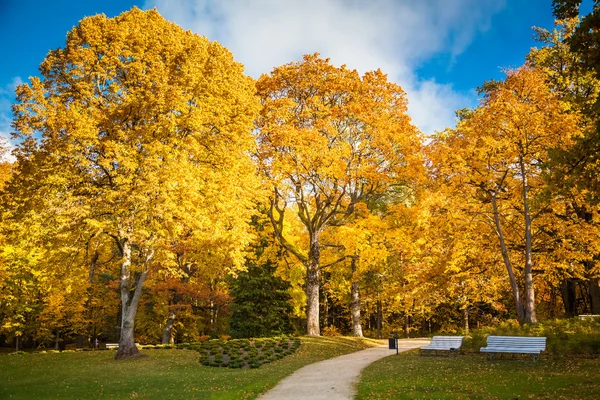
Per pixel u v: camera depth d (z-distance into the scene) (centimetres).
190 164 1808
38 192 1756
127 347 1989
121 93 1891
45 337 3700
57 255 1936
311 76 2798
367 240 2750
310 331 2780
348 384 1303
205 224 1861
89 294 3528
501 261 2508
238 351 2069
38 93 1741
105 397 1233
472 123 2164
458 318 4412
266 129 2573
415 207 2508
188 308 3291
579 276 2273
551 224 2302
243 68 2202
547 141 2003
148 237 1834
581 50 1185
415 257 2841
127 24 1941
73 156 1711
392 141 2697
